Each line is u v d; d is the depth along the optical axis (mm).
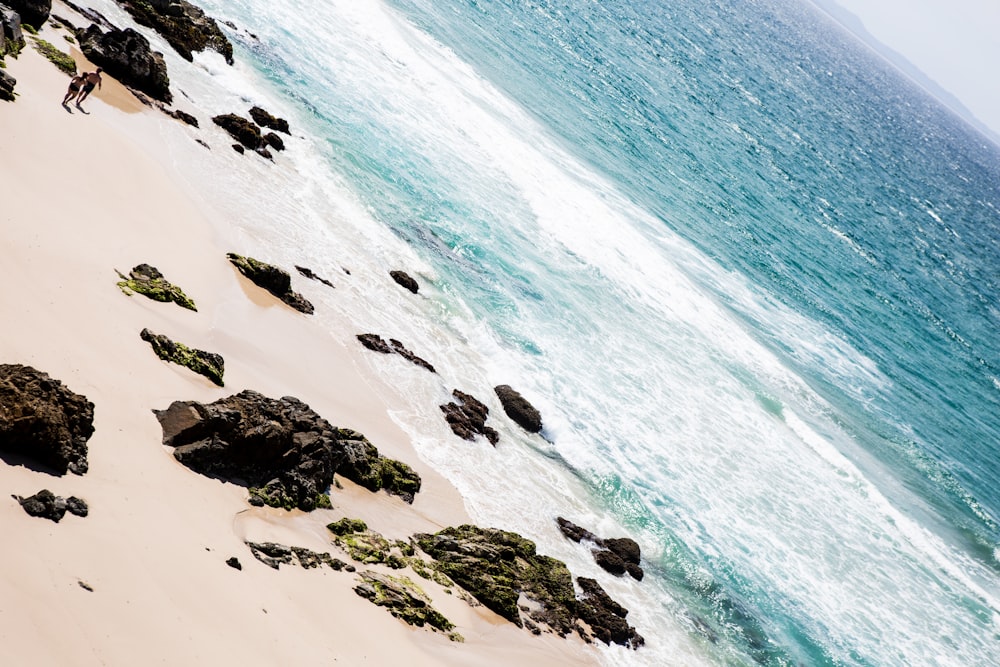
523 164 50062
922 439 53188
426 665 17422
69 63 29438
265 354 24094
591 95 79312
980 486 51781
